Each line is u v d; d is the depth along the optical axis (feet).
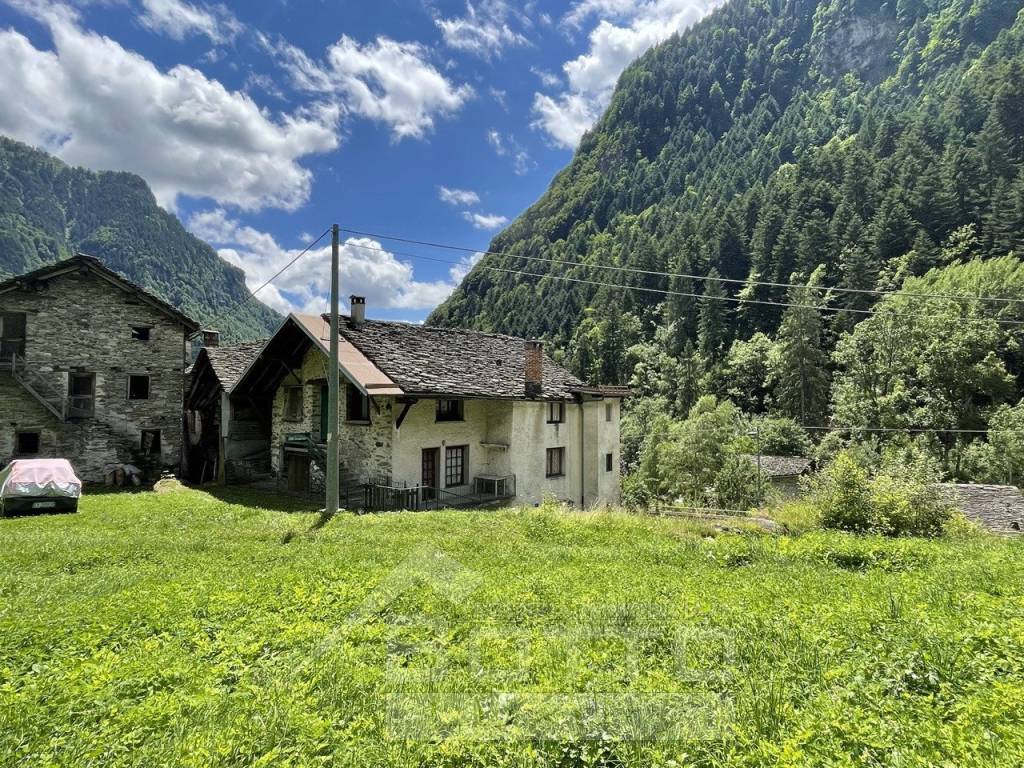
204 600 22.21
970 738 11.48
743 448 139.03
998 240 202.08
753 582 26.50
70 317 81.56
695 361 248.52
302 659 16.60
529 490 74.18
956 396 149.48
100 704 13.88
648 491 144.36
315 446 66.03
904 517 46.88
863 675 15.11
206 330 109.81
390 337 72.02
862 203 276.62
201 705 13.71
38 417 78.48
